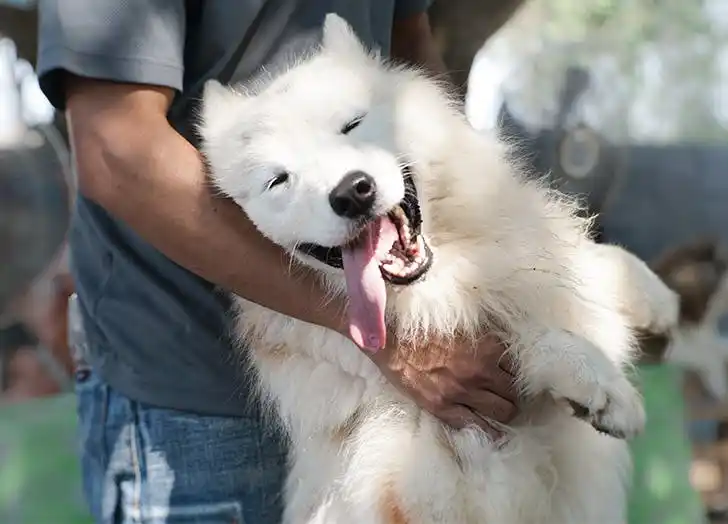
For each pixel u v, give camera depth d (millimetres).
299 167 2299
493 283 2441
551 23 7000
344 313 2271
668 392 3826
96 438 2695
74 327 2951
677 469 3773
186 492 2621
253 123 2434
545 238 2529
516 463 2365
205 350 2555
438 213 2494
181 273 2518
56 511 3699
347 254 2270
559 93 6496
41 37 2223
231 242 2219
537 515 2404
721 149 7066
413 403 2455
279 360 2547
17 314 6086
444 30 4238
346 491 2461
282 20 2598
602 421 2240
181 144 2229
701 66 8828
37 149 6785
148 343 2564
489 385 2336
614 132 7215
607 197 5664
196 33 2531
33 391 5199
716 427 5801
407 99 2535
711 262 5633
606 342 2541
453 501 2355
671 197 6762
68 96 2254
